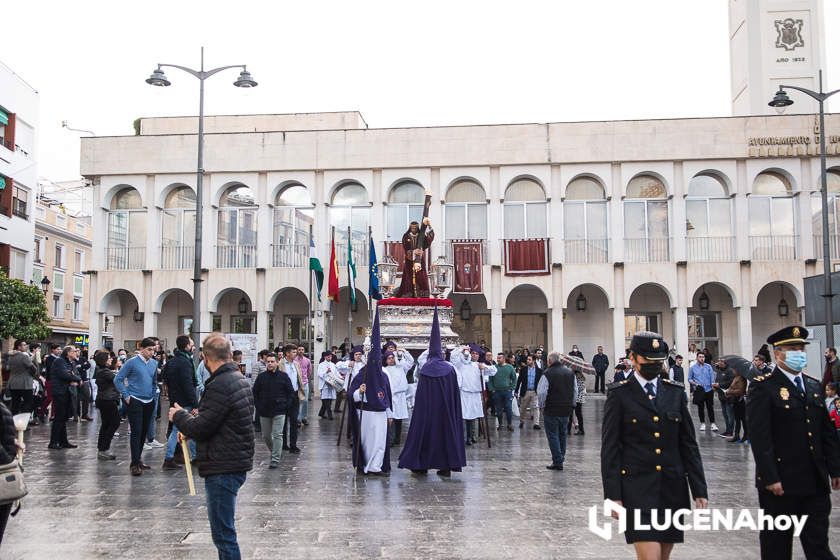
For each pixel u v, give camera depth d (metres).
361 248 30.77
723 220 30.16
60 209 48.62
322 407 20.70
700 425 18.98
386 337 22.17
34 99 38.00
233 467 5.79
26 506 9.06
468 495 9.95
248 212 31.50
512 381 18.42
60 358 14.64
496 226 30.05
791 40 39.09
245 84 20.77
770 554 5.99
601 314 31.39
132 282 30.92
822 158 21.00
